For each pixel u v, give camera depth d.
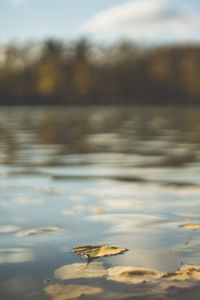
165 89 89.69
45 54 89.00
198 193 6.25
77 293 2.71
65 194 6.20
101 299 2.63
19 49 88.12
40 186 6.88
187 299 2.61
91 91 90.44
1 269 3.16
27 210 5.16
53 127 25.11
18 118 37.09
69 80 90.00
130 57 89.50
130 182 7.33
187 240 3.88
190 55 89.38
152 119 34.44
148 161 10.38
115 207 5.30
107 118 36.19
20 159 10.92
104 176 8.02
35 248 3.65
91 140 16.72
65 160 10.70
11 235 4.07
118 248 3.59
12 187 6.81
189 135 18.97
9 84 89.00
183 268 3.13
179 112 52.16
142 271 3.05
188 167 9.24
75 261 3.32
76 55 89.81
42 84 89.06
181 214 4.92
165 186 6.88
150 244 3.76
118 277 2.96
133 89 90.00
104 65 90.19
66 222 4.57
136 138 17.59
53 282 2.89
